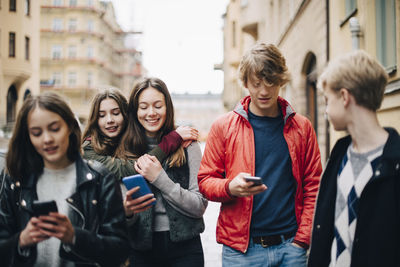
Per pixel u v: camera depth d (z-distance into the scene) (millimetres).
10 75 24188
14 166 1648
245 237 2139
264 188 1906
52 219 1424
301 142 2232
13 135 1622
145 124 2480
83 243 1536
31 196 1669
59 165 1705
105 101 2492
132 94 2508
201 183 2260
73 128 1668
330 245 1714
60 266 1670
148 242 2311
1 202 1678
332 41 7262
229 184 2041
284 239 2145
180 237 2332
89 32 49000
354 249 1483
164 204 2375
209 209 7871
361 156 1553
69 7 48844
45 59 48688
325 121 8062
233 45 31344
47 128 1562
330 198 1706
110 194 1723
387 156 1430
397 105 4438
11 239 1514
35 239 1461
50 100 1557
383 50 4988
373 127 1523
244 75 2148
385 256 1406
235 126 2275
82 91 48281
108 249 1627
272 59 2076
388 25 4820
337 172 1704
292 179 2219
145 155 2338
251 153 2209
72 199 1666
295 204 2186
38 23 28328
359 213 1474
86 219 1680
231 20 31359
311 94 10062
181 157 2438
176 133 2467
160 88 2488
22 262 1593
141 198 1878
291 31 11203
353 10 5859
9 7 24172
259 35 18172
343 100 1545
